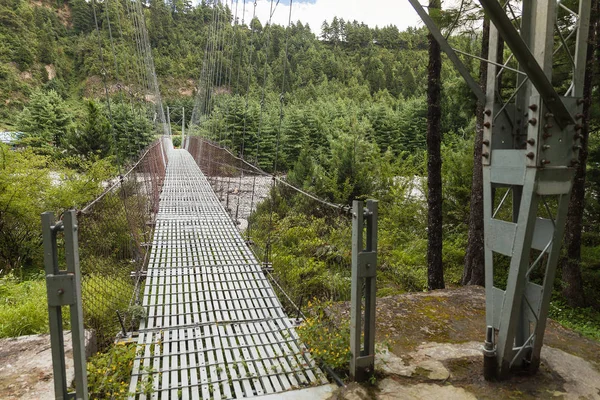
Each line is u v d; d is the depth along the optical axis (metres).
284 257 4.41
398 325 2.18
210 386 1.85
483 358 1.77
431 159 4.46
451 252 6.47
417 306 2.45
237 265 3.91
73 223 1.29
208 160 12.40
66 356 1.94
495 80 1.62
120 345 2.21
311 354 2.03
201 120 20.12
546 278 1.57
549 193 1.44
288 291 3.64
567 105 1.42
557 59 4.15
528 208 1.44
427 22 1.55
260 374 1.90
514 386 1.61
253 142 19.06
